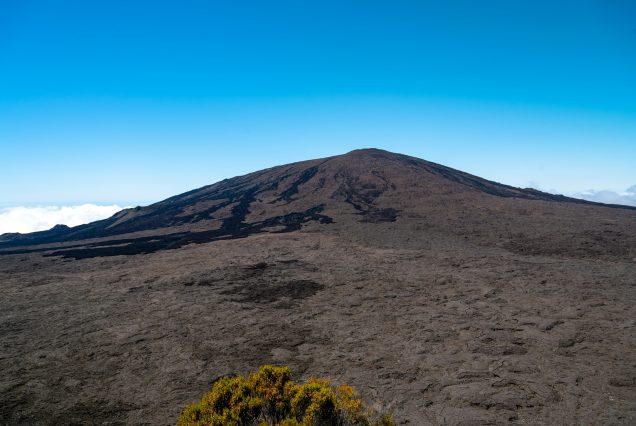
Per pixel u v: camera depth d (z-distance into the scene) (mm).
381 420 5438
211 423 5000
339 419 5223
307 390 5441
